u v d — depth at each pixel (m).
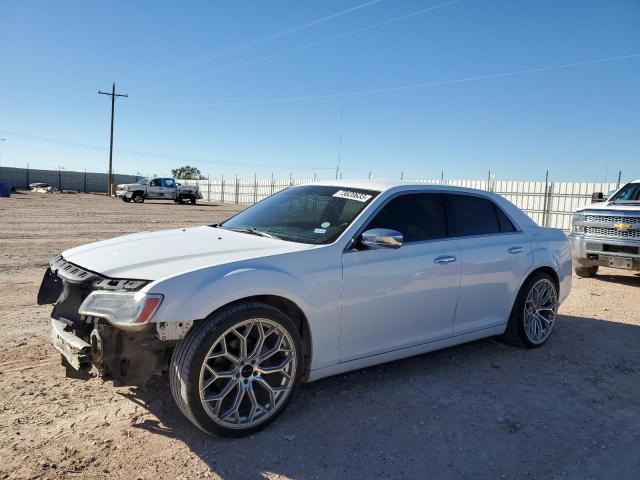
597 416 3.85
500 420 3.71
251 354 3.31
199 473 2.89
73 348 3.21
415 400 3.97
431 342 4.42
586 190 21.77
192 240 3.91
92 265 3.47
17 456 2.96
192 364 3.06
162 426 3.38
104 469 2.89
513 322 5.15
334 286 3.68
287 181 40.47
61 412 3.50
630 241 8.77
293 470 2.98
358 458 3.14
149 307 2.95
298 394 3.98
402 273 4.07
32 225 16.73
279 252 3.57
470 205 4.89
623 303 7.64
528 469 3.12
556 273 5.42
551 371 4.71
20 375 4.07
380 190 4.33
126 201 38.75
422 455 3.21
